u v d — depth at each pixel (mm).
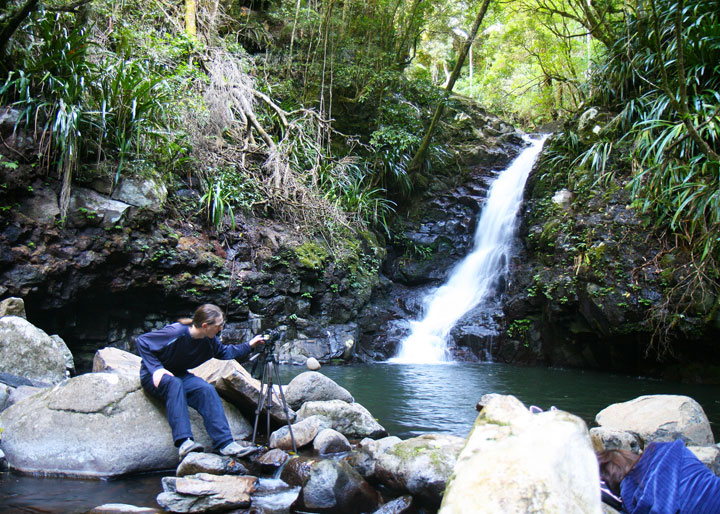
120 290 6977
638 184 7359
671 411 3541
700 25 7945
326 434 3330
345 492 2514
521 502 1349
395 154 11562
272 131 10609
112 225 6629
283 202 9203
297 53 12375
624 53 9375
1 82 6332
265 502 2592
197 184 8430
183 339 3229
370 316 9664
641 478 1863
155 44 8758
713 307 6652
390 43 12297
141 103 7164
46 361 4465
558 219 8969
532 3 13430
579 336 8531
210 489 2521
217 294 7812
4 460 3047
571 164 9656
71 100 6488
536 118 19219
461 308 10445
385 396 5477
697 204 6867
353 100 11758
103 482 2869
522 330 9180
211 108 9086
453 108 14172
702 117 7500
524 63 17344
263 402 3576
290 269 8633
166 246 7262
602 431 3168
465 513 1369
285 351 8148
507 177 12477
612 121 8984
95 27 8289
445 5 12648
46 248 6242
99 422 3080
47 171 6344
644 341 7504
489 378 6941
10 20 5910
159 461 3104
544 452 1486
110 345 7316
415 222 12133
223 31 12148
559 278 8344
